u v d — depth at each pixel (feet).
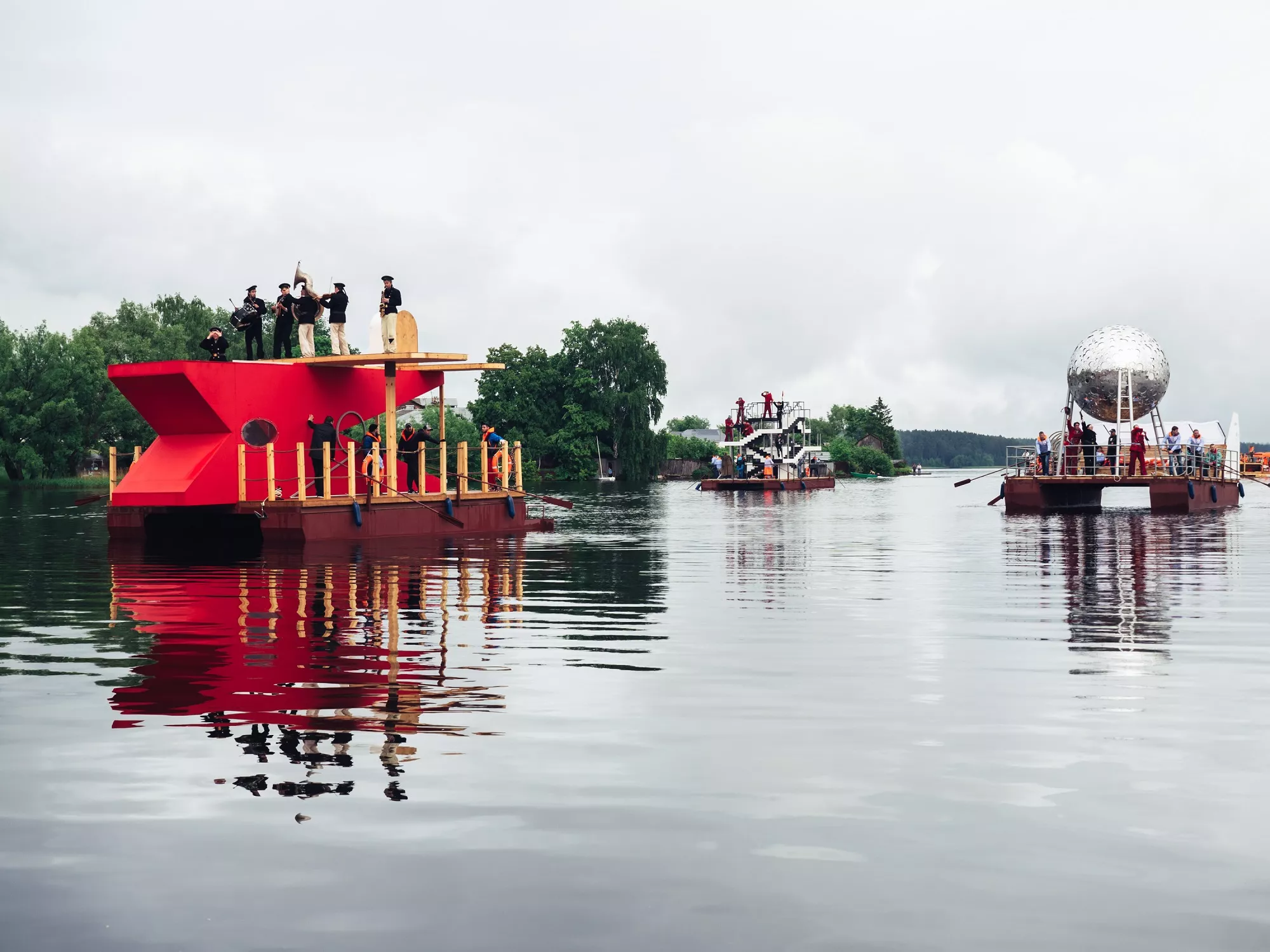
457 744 23.79
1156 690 29.58
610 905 15.80
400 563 68.49
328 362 90.84
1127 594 51.65
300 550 78.13
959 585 56.08
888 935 14.92
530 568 65.36
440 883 16.51
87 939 14.87
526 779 21.31
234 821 19.02
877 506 178.19
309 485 92.02
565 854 17.60
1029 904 15.83
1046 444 152.66
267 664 32.99
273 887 16.39
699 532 102.32
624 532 103.30
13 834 18.42
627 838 18.29
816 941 14.74
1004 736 24.70
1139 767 22.21
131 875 16.81
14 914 15.57
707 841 18.13
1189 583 56.34
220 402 85.46
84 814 19.34
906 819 19.17
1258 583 55.77
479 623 42.14
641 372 386.32
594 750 23.36
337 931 15.03
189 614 44.39
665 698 28.43
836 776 21.61
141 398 85.51
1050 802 20.07
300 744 23.75
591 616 44.34
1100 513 140.56
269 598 49.75
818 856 17.52
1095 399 167.12
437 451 294.05
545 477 395.75
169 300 415.64
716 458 311.06
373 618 43.42
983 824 18.95
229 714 26.53
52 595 50.88
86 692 28.94
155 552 76.84
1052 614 44.75
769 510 158.71
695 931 15.02
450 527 96.22
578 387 383.45
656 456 384.68
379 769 21.94
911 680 30.89
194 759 22.62
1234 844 18.01
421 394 100.42
